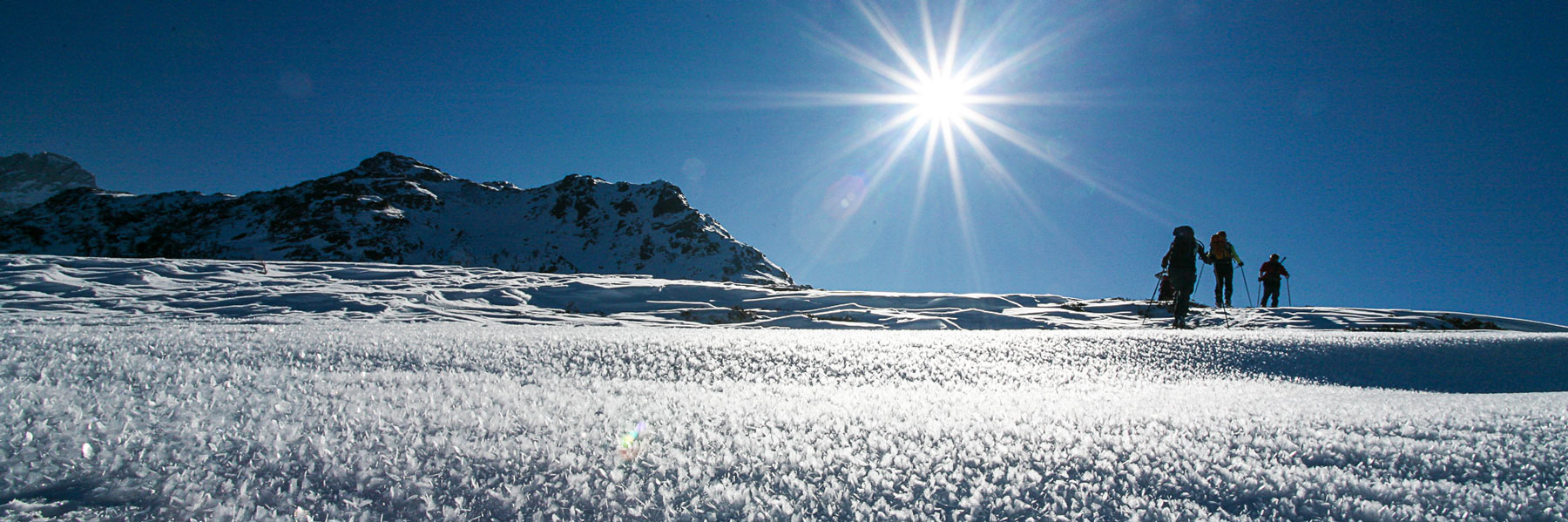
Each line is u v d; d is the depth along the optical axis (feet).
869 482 3.49
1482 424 4.89
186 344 9.96
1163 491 3.48
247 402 4.86
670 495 3.24
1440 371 13.99
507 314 35.94
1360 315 35.73
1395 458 4.04
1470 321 34.63
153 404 4.57
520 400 5.62
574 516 3.02
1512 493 3.45
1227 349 14.26
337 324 18.89
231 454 3.56
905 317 35.04
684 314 38.22
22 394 4.58
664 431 4.39
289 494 3.12
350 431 4.03
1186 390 8.66
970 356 12.94
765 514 3.07
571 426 4.47
